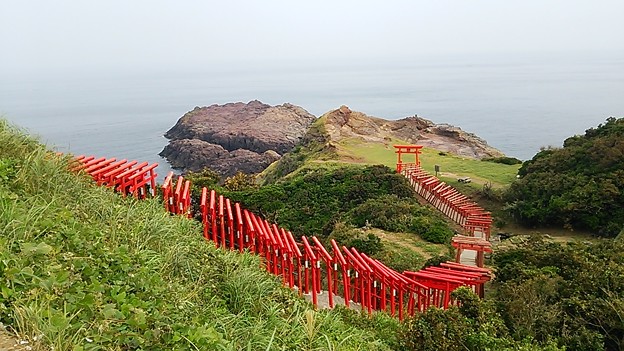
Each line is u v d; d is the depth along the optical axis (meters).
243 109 125.12
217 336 4.84
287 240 14.98
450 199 34.03
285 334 6.26
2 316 3.82
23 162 7.77
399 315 13.96
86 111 178.88
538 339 11.31
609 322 11.48
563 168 35.59
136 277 5.54
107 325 4.16
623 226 27.95
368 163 48.19
